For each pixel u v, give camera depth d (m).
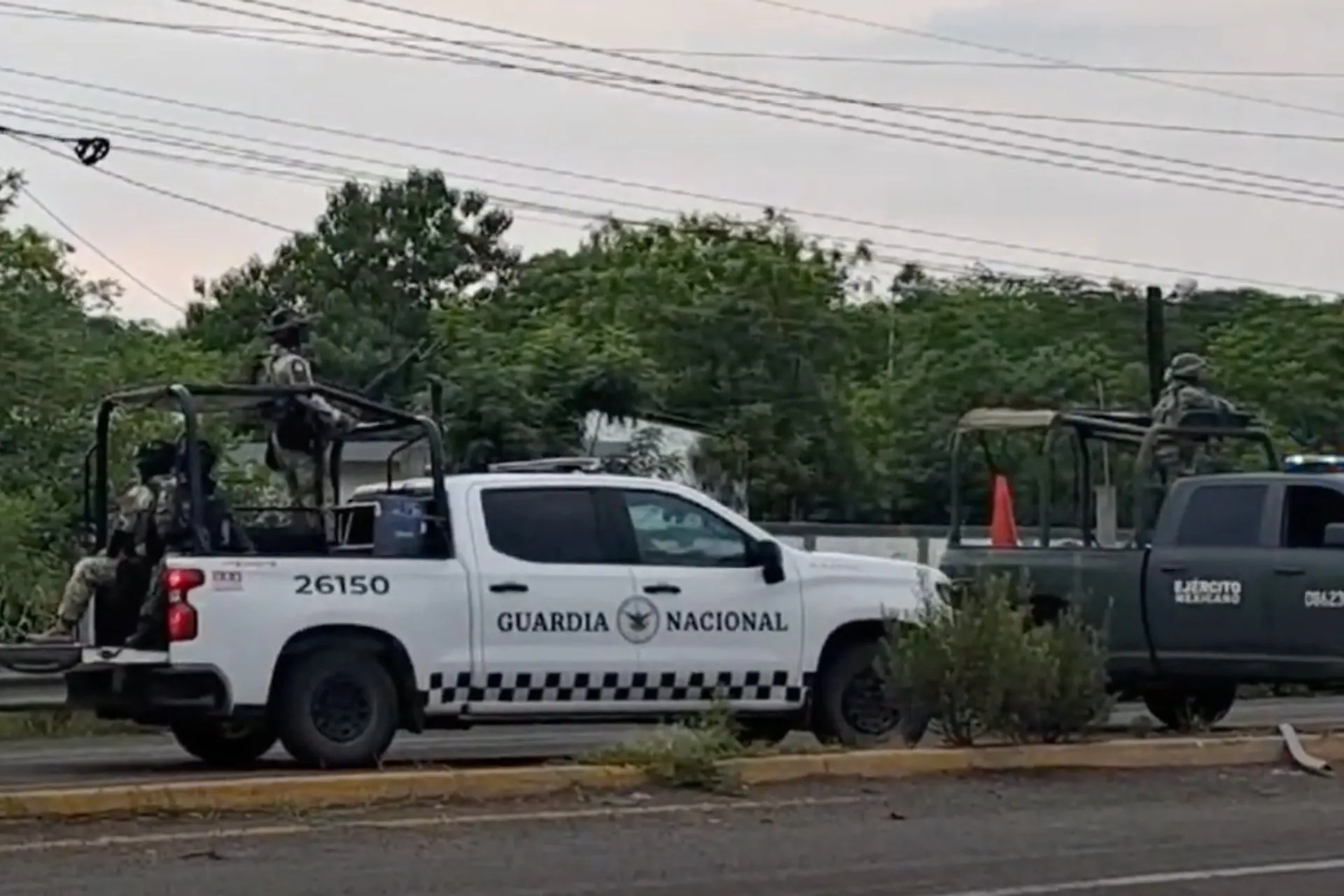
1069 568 22.98
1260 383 68.06
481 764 18.80
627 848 13.97
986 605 18.75
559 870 13.12
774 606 19.30
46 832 14.32
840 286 67.81
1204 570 22.00
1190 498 22.39
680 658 18.89
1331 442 67.38
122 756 20.75
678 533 19.22
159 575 18.03
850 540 44.22
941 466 64.00
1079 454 25.44
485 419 52.03
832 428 61.56
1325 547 21.45
